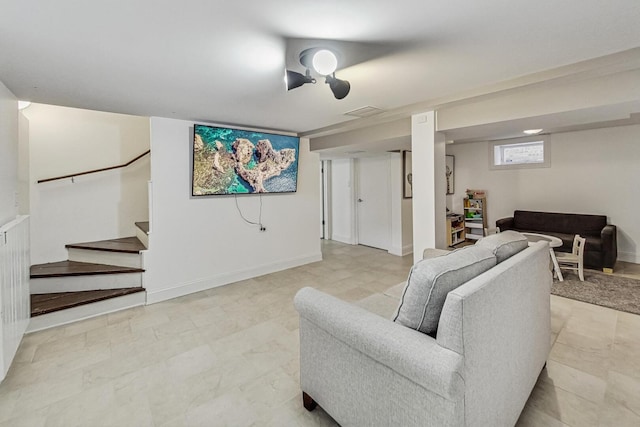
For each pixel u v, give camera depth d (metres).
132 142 4.04
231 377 2.04
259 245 4.27
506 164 5.58
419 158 3.26
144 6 1.36
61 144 3.55
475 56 1.96
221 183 3.77
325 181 6.86
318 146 4.68
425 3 1.38
